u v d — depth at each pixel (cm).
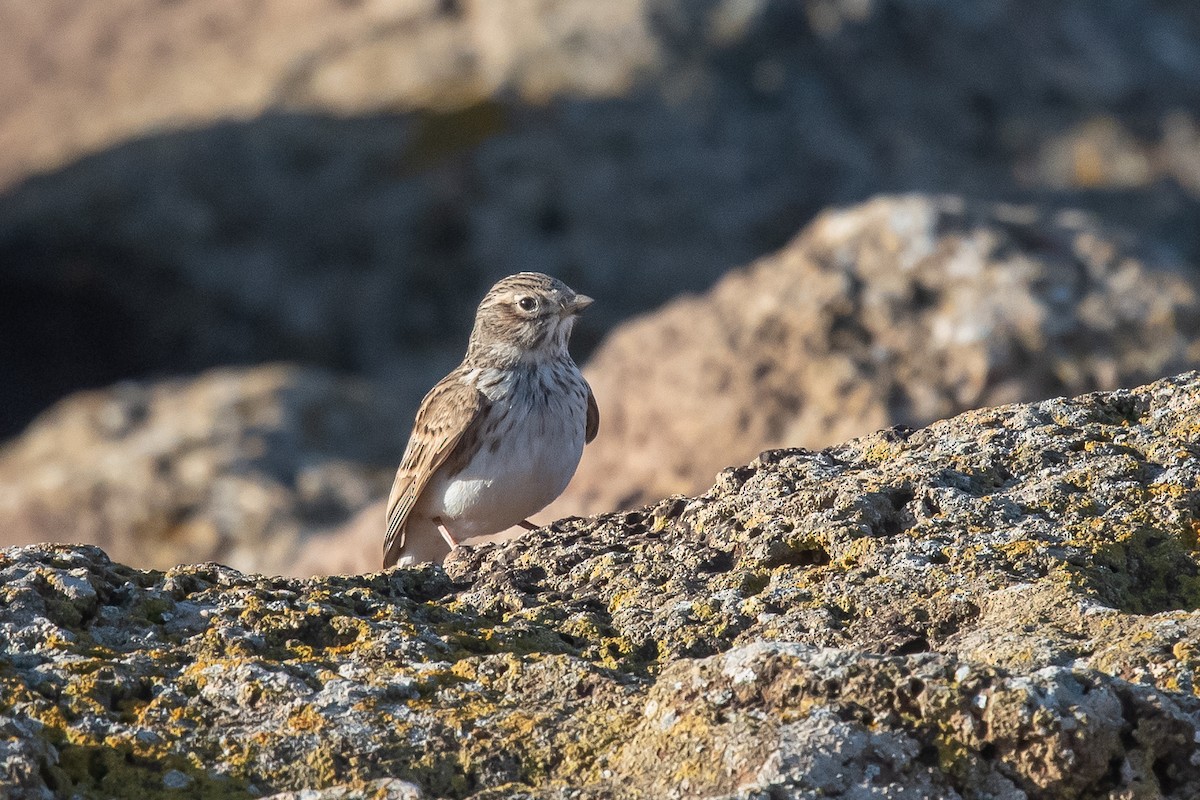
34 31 3709
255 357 2819
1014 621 495
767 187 2823
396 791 421
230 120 3083
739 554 586
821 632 514
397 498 1042
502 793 433
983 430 645
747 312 1447
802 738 414
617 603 562
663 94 2933
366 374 2745
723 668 448
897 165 2906
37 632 492
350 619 525
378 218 2862
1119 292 1420
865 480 607
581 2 3139
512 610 564
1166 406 646
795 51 3047
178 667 489
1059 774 411
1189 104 3148
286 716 466
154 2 3697
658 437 1409
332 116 3045
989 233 1459
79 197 2983
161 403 2195
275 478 1978
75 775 438
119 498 1947
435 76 3075
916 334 1393
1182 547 544
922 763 416
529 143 2881
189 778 441
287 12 3503
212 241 2911
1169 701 425
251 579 560
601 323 2650
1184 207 2916
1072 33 3219
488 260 2784
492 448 1000
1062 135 3020
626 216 2773
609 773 438
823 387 1379
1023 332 1385
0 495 1998
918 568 539
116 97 3388
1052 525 561
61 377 2883
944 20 3138
